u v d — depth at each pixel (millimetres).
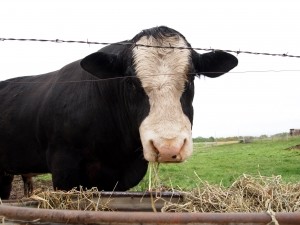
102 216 558
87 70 1169
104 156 1363
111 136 1333
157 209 890
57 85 1468
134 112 1132
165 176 3297
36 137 1520
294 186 825
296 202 758
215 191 835
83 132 1348
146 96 1070
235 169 4234
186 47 1131
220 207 779
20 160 1623
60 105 1404
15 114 1608
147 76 1080
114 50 1344
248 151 7016
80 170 1381
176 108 1033
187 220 540
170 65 1089
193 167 4375
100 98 1319
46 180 3088
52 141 1424
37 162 1573
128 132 1268
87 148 1358
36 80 1695
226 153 6781
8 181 1865
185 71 1090
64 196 874
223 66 1184
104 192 890
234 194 819
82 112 1346
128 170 1406
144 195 897
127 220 549
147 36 1152
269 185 834
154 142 955
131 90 1139
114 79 1274
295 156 5652
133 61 1118
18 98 1651
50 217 576
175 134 958
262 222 540
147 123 1008
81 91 1371
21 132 1579
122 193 892
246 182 852
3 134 1633
